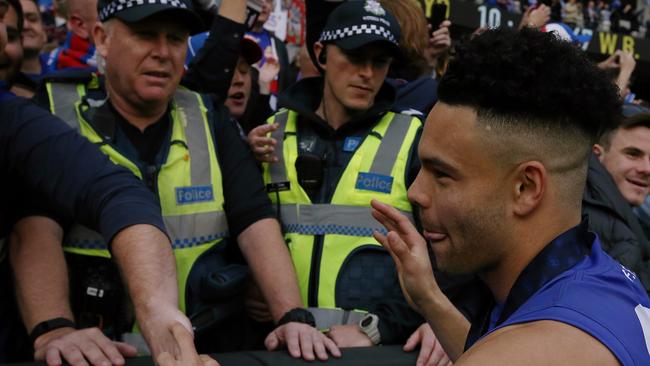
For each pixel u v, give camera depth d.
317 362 1.70
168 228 1.90
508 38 1.00
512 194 1.00
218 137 2.09
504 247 1.03
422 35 2.59
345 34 2.15
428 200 1.05
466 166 1.00
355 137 2.20
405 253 1.37
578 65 1.00
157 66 1.91
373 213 1.39
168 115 2.02
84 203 1.54
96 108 1.95
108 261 1.82
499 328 0.94
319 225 2.11
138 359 1.56
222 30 2.33
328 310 2.03
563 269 1.00
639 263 2.29
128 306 1.82
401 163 2.14
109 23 1.95
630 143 2.81
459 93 1.01
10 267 1.74
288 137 2.24
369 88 2.18
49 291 1.65
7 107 1.62
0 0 2.04
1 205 1.68
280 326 1.86
